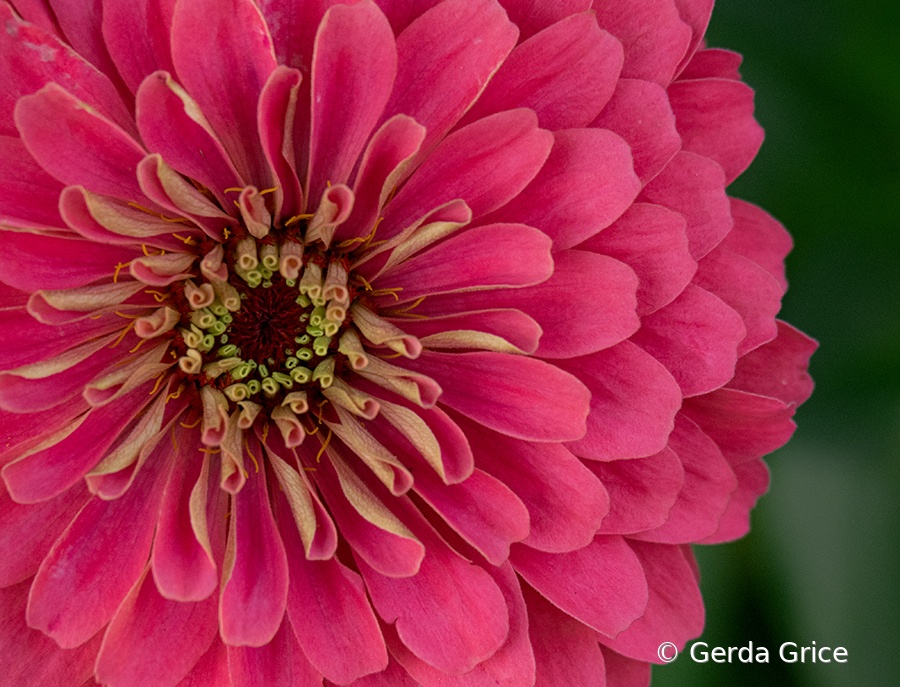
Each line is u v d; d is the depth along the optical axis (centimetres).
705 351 16
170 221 15
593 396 16
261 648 15
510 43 15
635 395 16
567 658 16
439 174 15
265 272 16
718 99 16
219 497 16
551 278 16
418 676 16
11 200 15
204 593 15
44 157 14
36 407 15
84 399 15
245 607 15
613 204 15
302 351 16
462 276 16
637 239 16
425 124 15
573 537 16
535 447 16
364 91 15
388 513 15
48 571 15
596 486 16
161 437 16
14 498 15
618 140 15
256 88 15
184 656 15
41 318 15
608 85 15
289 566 16
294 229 16
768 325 16
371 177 15
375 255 16
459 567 16
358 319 16
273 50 15
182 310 16
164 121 15
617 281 15
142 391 16
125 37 15
